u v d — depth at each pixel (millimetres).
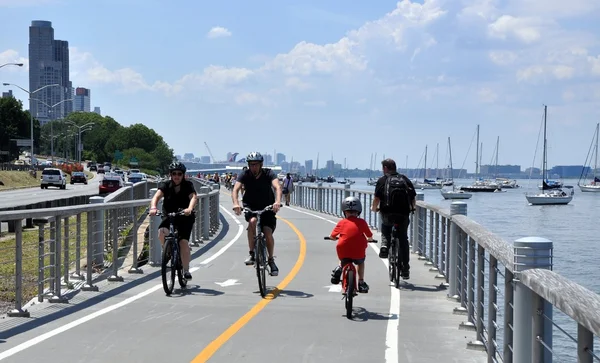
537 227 59031
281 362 7344
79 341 8164
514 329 4891
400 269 12516
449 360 7488
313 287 12469
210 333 8664
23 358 7379
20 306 9555
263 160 11484
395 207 12422
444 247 13633
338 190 32844
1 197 55469
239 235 23219
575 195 149250
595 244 42781
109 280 12773
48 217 10578
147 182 42219
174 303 10734
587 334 3395
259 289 11961
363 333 8766
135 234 14055
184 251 11883
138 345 8008
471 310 9055
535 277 4320
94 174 152625
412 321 9531
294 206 44000
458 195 125188
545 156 119500
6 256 19859
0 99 192000
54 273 10977
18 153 185875
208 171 175625
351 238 9812
